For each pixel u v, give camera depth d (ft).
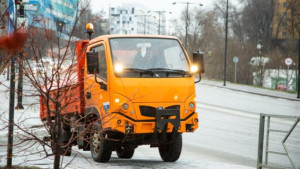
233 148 45.42
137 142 31.19
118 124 30.27
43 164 28.81
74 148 46.01
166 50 32.60
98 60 33.06
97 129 32.07
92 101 33.19
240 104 101.30
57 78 22.02
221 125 65.31
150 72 31.24
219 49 263.29
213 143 48.75
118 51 31.71
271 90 152.05
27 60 19.54
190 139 51.70
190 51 269.44
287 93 141.38
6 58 20.89
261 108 93.66
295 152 40.91
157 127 30.40
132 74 31.07
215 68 260.83
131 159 36.83
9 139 24.99
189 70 32.53
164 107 31.04
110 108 30.68
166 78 31.45
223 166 31.48
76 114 35.14
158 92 30.99
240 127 63.10
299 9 283.38
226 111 86.28
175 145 33.19
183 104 31.53
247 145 47.52
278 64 233.96
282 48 297.94
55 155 20.67
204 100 108.37
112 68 31.04
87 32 34.83
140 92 30.71
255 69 237.25
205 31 269.85
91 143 33.73
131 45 32.07
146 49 32.22
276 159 37.09
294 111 89.25
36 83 19.85
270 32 310.45
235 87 154.30
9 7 23.34
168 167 30.58
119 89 30.55
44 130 51.57
